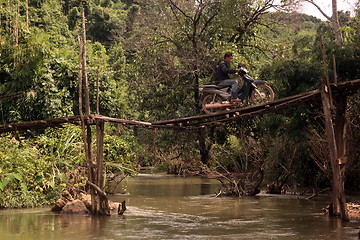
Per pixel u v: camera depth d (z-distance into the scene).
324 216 11.75
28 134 17.17
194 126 13.26
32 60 17.81
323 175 17.48
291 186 19.61
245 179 17.22
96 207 12.16
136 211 12.79
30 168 13.69
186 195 17.23
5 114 17.80
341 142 11.34
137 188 20.06
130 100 24.47
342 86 10.79
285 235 9.17
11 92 17.81
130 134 23.53
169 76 22.78
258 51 24.61
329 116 10.67
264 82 11.63
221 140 22.62
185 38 23.62
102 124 11.78
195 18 23.30
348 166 15.19
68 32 45.56
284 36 26.44
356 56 15.34
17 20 18.05
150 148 22.20
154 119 24.30
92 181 12.06
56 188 14.24
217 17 22.81
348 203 13.23
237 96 11.76
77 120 11.80
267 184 19.55
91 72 19.89
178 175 28.98
